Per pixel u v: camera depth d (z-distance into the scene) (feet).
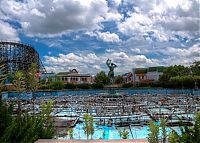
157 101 171.32
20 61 297.12
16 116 28.40
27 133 26.30
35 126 29.73
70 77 504.02
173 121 88.38
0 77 27.84
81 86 321.11
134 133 82.84
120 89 285.02
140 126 91.50
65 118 104.78
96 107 136.46
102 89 293.84
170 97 202.28
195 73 334.44
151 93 256.11
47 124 35.60
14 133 24.79
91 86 323.78
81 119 103.60
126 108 130.62
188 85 285.43
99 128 89.51
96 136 78.69
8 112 26.61
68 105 154.20
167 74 360.07
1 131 24.26
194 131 22.98
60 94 253.44
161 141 30.73
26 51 311.88
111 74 378.73
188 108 124.16
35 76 85.97
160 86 315.78
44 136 31.22
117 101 177.99
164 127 34.50
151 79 442.91
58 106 148.97
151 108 137.69
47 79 346.74
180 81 290.97
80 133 79.51
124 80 550.77
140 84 335.88
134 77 479.82
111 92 264.31
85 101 179.32
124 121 96.58
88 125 51.52
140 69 485.56
